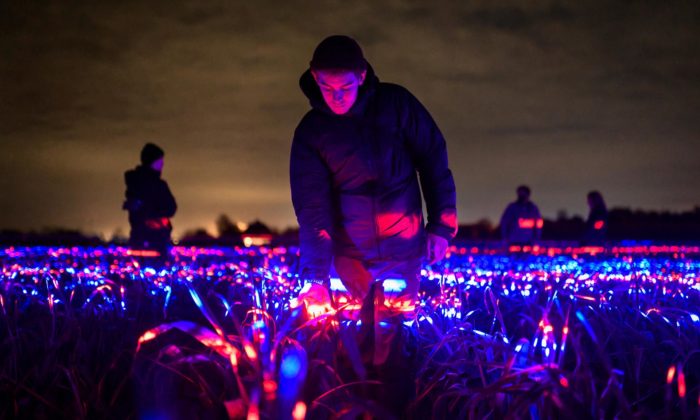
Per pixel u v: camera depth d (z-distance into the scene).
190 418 3.38
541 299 6.23
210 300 6.68
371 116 4.25
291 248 15.48
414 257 4.43
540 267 9.36
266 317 3.72
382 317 3.77
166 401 3.54
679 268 9.72
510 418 2.72
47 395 3.56
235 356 2.88
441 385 3.77
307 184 4.30
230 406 2.82
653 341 4.48
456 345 4.12
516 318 5.64
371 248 4.36
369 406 2.94
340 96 3.97
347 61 3.86
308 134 4.29
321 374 3.30
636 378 3.58
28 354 4.32
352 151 4.24
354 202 4.31
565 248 15.70
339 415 2.92
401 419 3.42
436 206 4.52
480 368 3.29
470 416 3.03
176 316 5.72
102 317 5.08
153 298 6.34
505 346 3.28
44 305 5.53
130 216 10.05
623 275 7.91
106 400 3.75
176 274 8.00
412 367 3.91
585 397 2.80
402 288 4.36
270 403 2.66
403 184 4.36
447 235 4.50
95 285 7.01
